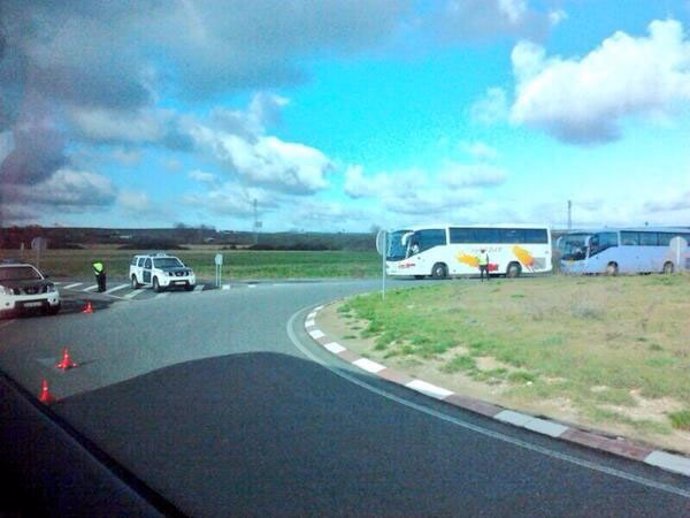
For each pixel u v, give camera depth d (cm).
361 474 514
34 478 491
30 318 1905
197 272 5169
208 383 887
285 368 1007
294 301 2452
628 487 488
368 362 1041
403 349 1112
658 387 795
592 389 807
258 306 2219
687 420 652
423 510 444
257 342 1309
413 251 4003
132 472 514
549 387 819
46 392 786
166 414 708
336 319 1727
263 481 498
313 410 729
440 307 1858
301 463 541
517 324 1420
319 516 433
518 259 4144
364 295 2484
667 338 1191
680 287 2450
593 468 531
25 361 1082
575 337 1215
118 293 3003
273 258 8100
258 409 733
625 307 1731
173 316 1877
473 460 550
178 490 476
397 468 529
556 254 4466
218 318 1808
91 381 902
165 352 1173
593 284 2748
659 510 446
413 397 798
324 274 4969
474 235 4081
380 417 697
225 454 564
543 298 2050
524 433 637
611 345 1115
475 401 767
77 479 494
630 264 4012
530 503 457
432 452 572
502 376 897
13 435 616
